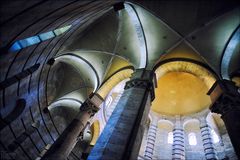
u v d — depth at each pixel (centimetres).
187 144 2100
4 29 637
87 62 1930
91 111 1775
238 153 913
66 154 1443
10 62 934
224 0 1296
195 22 1453
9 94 1140
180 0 1320
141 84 1321
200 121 2142
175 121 2303
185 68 1658
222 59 1473
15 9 560
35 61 1240
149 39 1606
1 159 1302
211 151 1820
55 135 2139
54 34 1159
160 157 2039
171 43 1582
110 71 1894
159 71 1612
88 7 903
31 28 792
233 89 1310
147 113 1194
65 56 1833
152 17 1488
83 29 1560
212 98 1343
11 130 1352
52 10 714
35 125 1769
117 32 1719
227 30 1420
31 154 1720
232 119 1094
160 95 2464
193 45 1548
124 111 1086
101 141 943
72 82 2159
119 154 857
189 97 2383
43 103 1841
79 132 1634
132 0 1311
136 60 1692
